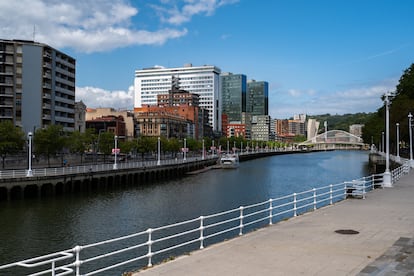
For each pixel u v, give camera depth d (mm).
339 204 30156
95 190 68500
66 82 143625
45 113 131000
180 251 32125
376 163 100000
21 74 125688
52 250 32906
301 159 199125
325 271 14156
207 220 43562
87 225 41500
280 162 170250
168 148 134125
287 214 44875
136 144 123188
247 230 37906
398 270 14062
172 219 44531
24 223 42000
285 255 16281
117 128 179875
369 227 21750
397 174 51844
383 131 119125
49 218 44562
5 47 123375
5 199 54562
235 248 17438
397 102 97188
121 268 28516
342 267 14609
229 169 127312
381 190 38875
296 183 84062
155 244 34375
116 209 50594
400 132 93500
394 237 19391
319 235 19906
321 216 25203
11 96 123875
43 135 87438
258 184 81938
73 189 63875
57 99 137375
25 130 125000
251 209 49812
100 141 112375
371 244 18016
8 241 35281
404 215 25375
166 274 13930
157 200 58625
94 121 180250
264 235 19953
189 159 117938
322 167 135500
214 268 14586
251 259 15734
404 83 101375
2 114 123438
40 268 28578
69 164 93000
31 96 126625
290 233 20375
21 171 61469
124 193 66312
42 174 59281
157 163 93562
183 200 58719
